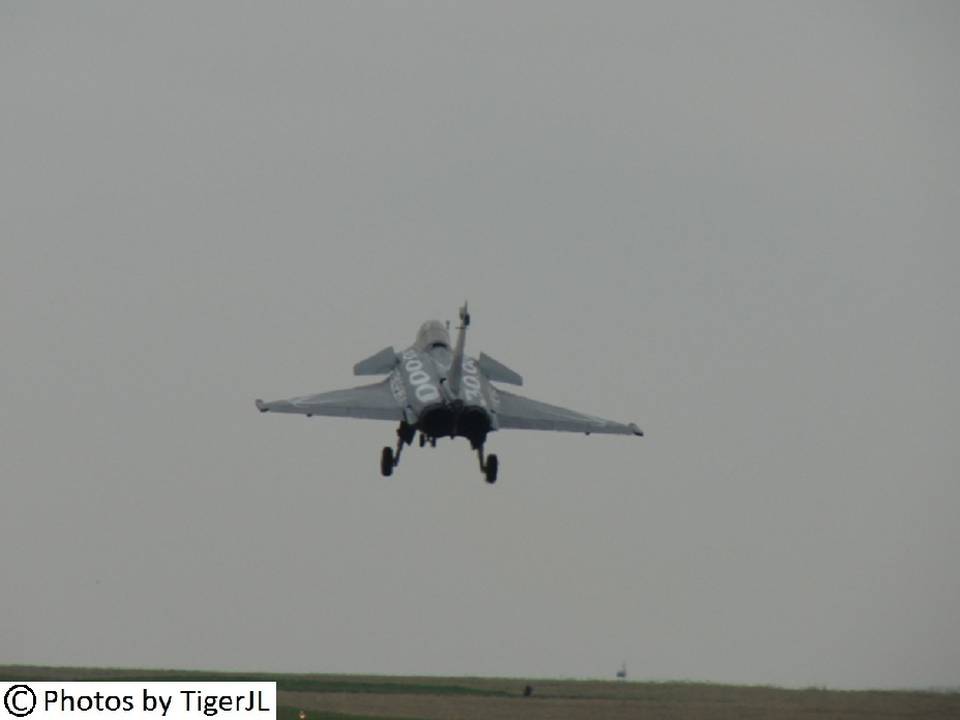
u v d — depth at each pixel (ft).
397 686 584.81
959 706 569.64
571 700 559.38
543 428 567.18
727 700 570.87
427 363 576.61
